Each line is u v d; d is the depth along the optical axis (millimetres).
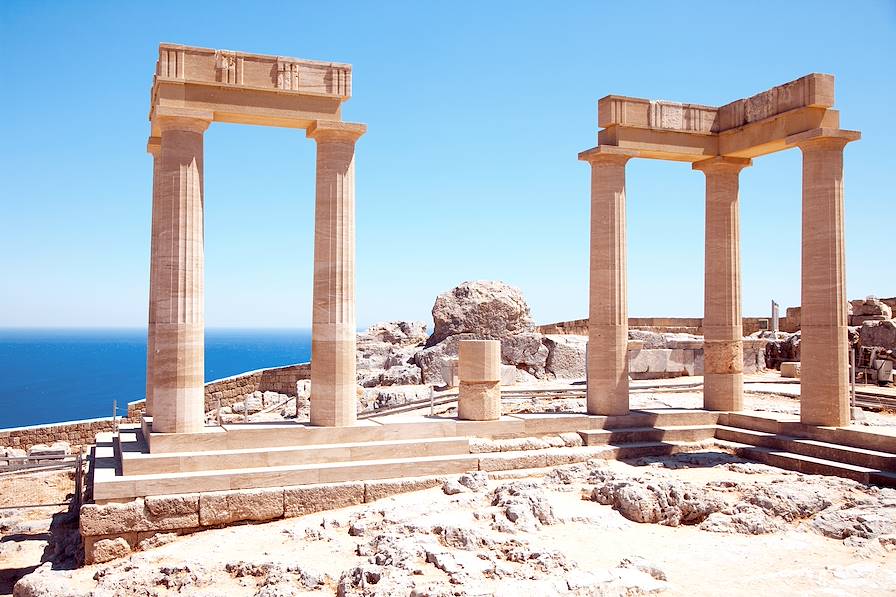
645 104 18750
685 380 28406
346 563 10734
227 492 13219
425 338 36875
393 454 15352
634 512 12664
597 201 18734
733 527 12070
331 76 15836
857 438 15727
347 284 15883
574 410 21094
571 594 8867
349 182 16047
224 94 15086
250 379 29969
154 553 11750
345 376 15742
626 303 18734
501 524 11672
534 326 32188
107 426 24969
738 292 19828
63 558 13195
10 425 67375
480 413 17031
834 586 9562
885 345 27547
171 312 14586
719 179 19844
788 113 17531
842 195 17016
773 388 25422
